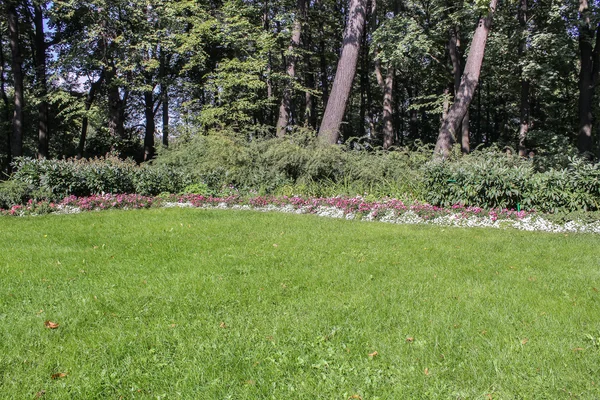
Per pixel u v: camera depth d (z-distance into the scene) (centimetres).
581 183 784
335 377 266
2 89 2050
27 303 379
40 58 1866
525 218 790
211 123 1677
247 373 271
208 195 1088
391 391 253
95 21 1697
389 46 1588
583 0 1557
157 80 1867
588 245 626
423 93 2755
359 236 678
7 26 1919
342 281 447
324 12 2159
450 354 294
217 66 1844
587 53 1611
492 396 248
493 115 3127
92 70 1855
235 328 330
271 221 799
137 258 531
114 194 1056
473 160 972
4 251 562
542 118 2494
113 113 1958
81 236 659
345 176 1077
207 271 475
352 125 2988
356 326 338
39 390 253
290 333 325
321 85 2834
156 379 263
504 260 543
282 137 1180
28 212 879
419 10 1906
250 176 1120
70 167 1027
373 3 2131
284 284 434
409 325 338
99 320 345
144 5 1728
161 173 1148
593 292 419
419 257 555
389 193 1002
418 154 1092
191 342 307
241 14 1736
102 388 256
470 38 1703
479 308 373
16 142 1752
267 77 1741
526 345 305
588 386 256
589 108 1630
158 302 382
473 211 820
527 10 1708
